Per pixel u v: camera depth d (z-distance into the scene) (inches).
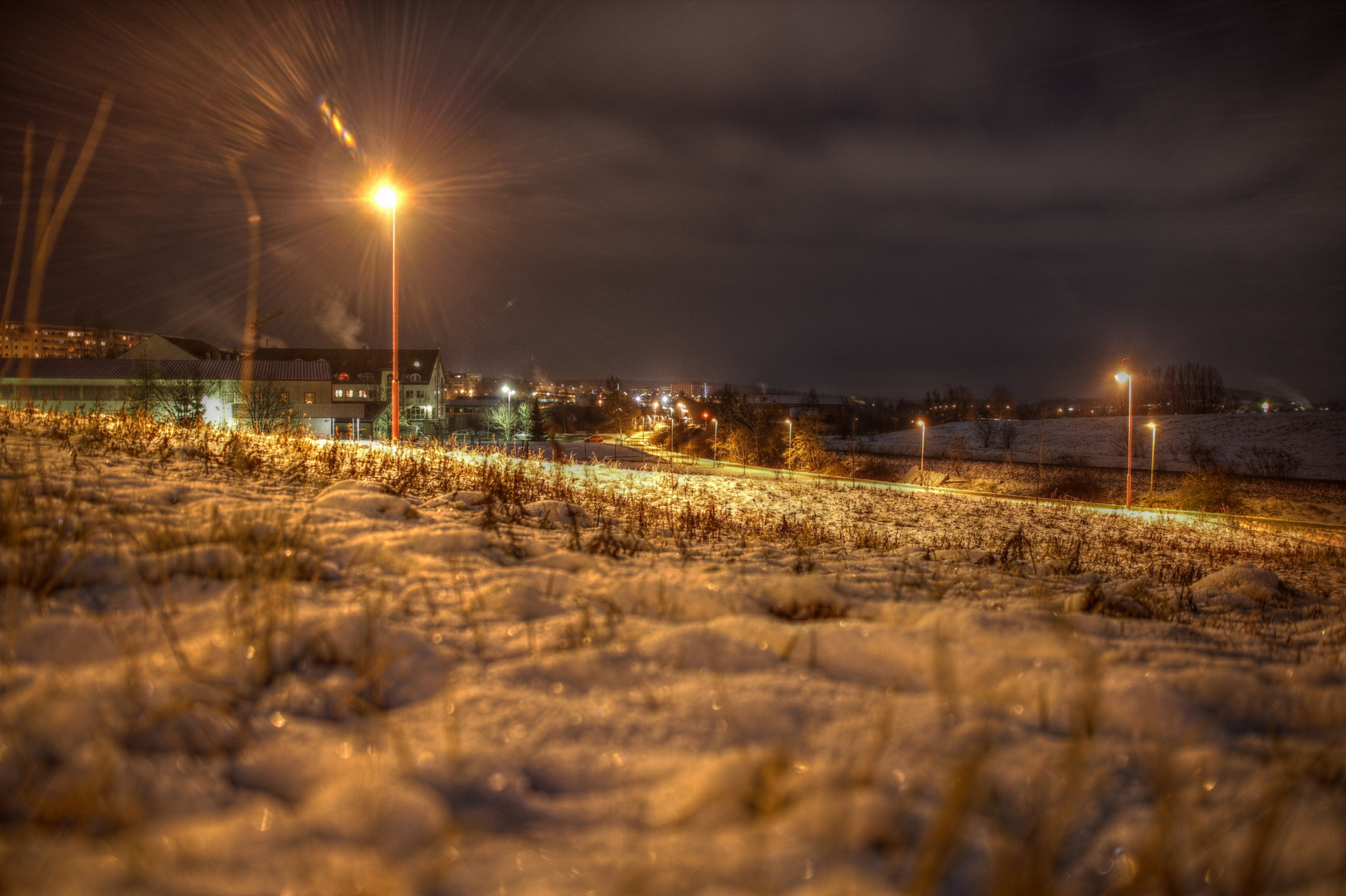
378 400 2493.8
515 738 68.3
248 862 45.3
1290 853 50.9
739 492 756.0
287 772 59.6
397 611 106.0
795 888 45.1
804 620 126.2
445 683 80.7
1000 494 1536.7
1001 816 56.3
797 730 73.3
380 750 63.1
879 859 49.3
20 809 49.5
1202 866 49.2
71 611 89.8
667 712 76.2
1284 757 68.2
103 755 55.6
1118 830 55.1
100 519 126.3
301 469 247.4
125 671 72.6
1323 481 1619.1
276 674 78.9
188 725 63.1
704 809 55.7
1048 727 76.5
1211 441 2390.5
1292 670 101.9
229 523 137.6
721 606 123.6
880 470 1873.8
